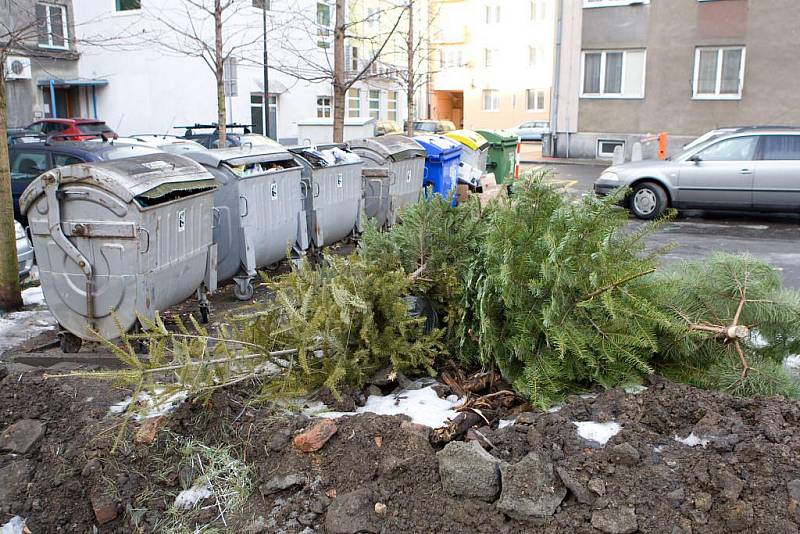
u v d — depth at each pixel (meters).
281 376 4.16
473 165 16.05
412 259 4.85
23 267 8.24
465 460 3.29
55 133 18.20
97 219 5.33
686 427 3.50
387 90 35.06
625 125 25.48
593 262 4.02
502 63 50.19
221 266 7.43
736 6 23.12
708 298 4.30
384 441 3.61
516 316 4.08
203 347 3.88
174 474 3.70
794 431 3.31
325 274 4.65
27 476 3.75
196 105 26.47
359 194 10.25
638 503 3.10
